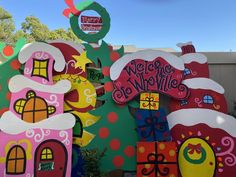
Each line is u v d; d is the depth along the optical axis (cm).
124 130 440
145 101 442
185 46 466
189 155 431
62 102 421
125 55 449
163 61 454
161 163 416
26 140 397
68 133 409
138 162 414
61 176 395
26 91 415
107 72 446
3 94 424
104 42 452
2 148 391
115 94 439
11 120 401
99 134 436
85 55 447
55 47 438
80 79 443
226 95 546
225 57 550
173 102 450
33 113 410
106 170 430
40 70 427
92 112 438
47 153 398
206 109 446
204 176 427
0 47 429
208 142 436
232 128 442
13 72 429
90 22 467
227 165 432
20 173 388
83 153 420
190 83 452
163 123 435
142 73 448
